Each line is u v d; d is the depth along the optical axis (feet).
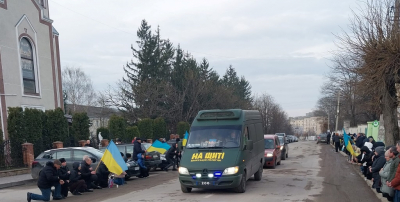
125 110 140.46
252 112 45.65
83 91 209.26
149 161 57.31
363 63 45.73
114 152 42.88
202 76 156.35
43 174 35.22
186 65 155.12
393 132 47.70
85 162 41.63
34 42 85.05
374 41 43.34
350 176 49.32
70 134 81.97
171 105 144.66
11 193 42.45
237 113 40.22
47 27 90.38
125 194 38.45
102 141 83.71
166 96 140.56
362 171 49.19
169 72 155.22
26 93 80.69
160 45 159.22
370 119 147.54
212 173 34.42
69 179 39.14
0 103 72.74
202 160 35.60
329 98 206.80
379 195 33.47
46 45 89.40
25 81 82.23
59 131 72.69
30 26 84.02
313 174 51.60
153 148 63.10
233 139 37.65
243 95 245.24
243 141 37.76
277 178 47.32
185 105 150.00
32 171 49.85
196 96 146.72
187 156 36.78
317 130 543.80
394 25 42.96
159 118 123.03
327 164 67.15
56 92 91.91
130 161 51.11
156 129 120.47
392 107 47.01
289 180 45.39
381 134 66.90
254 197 33.53
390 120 47.60
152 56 152.46
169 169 66.49
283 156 76.74
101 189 43.34
